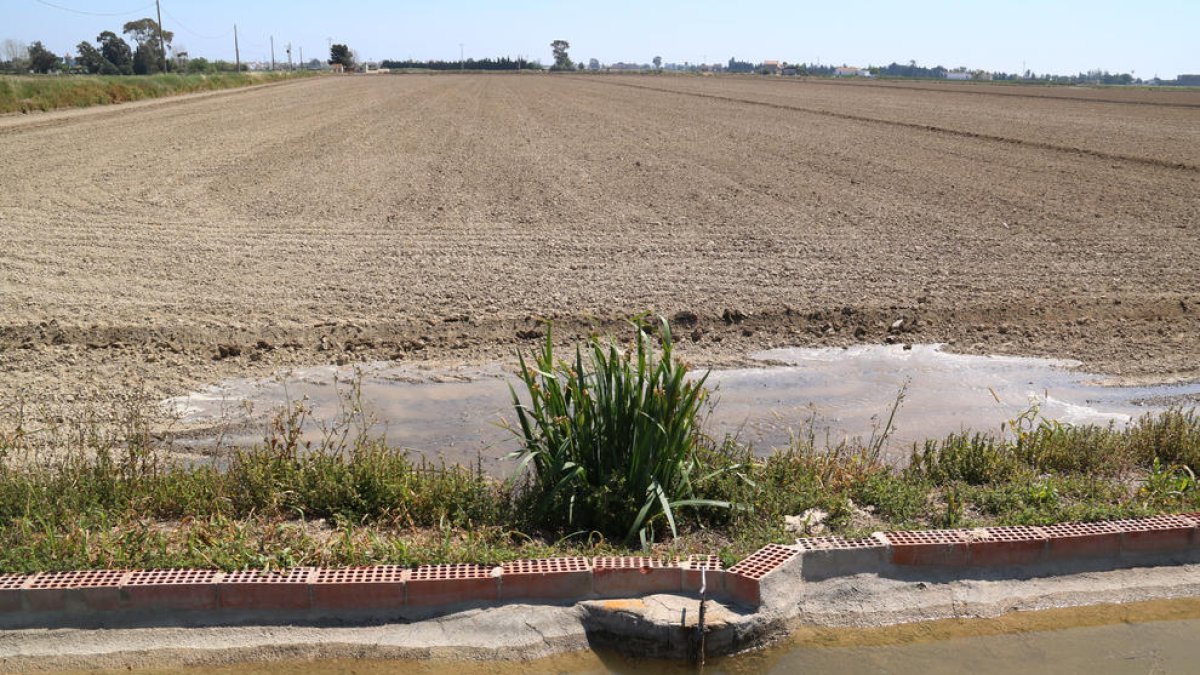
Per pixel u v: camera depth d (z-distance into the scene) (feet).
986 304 32.81
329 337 28.48
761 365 27.73
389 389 25.05
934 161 74.02
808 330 30.68
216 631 13.55
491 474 20.18
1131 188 59.41
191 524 16.17
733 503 16.66
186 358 26.68
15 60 280.31
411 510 16.98
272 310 30.94
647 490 16.16
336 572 14.24
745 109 143.64
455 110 135.74
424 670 13.11
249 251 39.81
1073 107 156.25
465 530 16.40
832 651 13.89
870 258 39.63
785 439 22.61
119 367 25.73
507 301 32.37
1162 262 39.32
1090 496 17.92
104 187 56.70
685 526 16.70
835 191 58.08
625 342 28.68
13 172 62.44
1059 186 60.34
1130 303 33.06
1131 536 15.93
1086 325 31.50
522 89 220.84
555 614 14.02
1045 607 14.97
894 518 16.88
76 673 12.89
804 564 14.98
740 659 13.67
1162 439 20.57
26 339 27.45
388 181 60.95
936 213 50.55
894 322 31.30
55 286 33.37
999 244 42.68
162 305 31.17
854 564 15.19
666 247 41.50
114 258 38.06
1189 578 15.67
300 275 35.73
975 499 17.85
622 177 63.72
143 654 13.12
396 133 96.32
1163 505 17.35
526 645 13.57
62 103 129.70
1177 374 27.25
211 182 59.52
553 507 16.74
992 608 14.85
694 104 157.99
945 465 19.51
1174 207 52.47
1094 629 14.55
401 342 28.37
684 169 68.28
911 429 23.44
